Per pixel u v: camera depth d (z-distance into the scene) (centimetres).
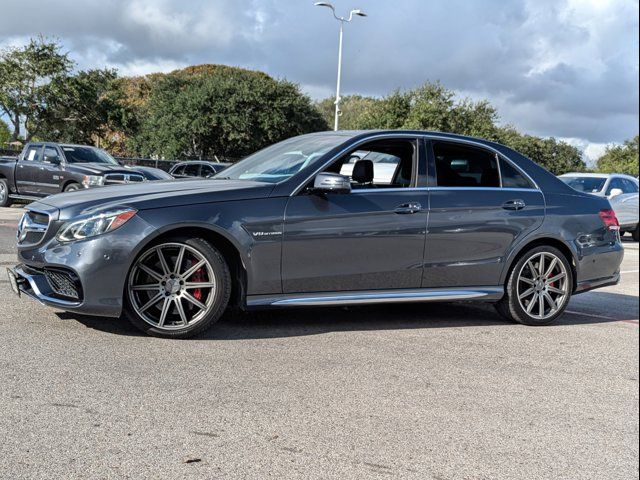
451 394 382
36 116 3853
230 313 553
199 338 467
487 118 4394
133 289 448
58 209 454
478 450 306
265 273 479
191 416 322
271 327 515
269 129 4588
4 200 1648
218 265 462
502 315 600
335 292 506
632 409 377
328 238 495
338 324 542
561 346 522
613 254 630
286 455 286
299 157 525
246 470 269
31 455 271
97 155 1631
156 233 445
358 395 369
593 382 427
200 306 462
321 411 340
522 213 577
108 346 431
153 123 4778
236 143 4538
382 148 539
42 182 1562
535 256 585
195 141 4612
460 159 566
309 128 4838
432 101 4306
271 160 545
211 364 407
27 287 477
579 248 604
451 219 543
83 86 3947
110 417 315
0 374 364
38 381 357
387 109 4525
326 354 447
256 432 308
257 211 475
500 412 358
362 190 515
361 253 509
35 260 454
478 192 562
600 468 295
